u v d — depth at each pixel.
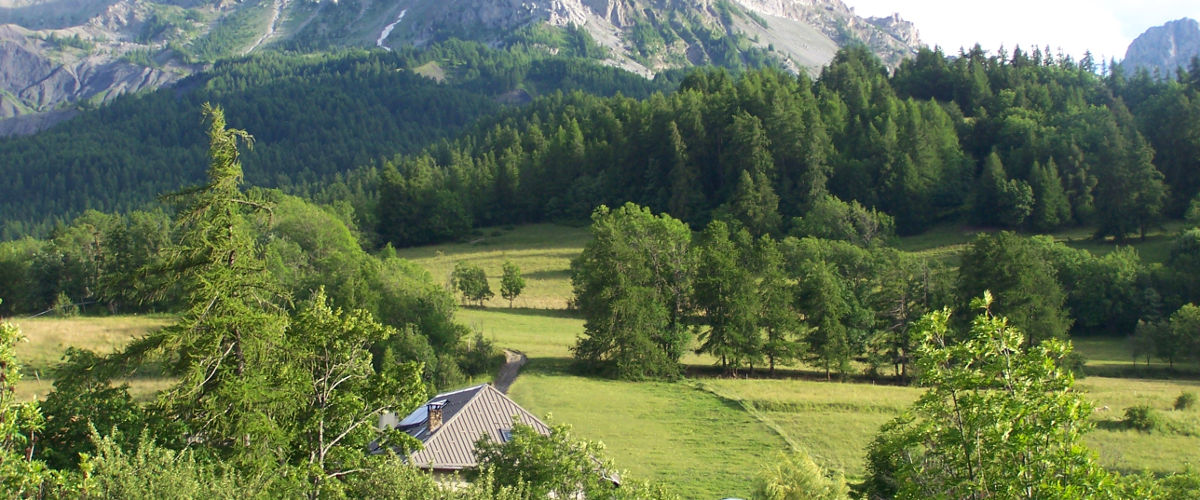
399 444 30.53
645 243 85.88
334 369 29.92
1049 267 102.69
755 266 84.06
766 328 81.38
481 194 173.62
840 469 49.12
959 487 18.66
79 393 26.66
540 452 28.31
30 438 24.69
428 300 76.69
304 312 30.25
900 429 21.70
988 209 139.25
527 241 152.62
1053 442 18.20
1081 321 100.88
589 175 173.38
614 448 52.53
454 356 73.81
